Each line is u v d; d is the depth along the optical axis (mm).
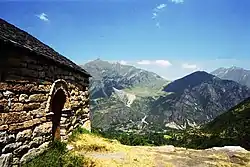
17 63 7141
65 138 10758
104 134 15906
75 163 7914
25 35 10117
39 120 8391
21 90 7352
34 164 7395
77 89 12539
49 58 8703
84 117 13773
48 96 9109
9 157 6656
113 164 8539
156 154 10883
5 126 6570
